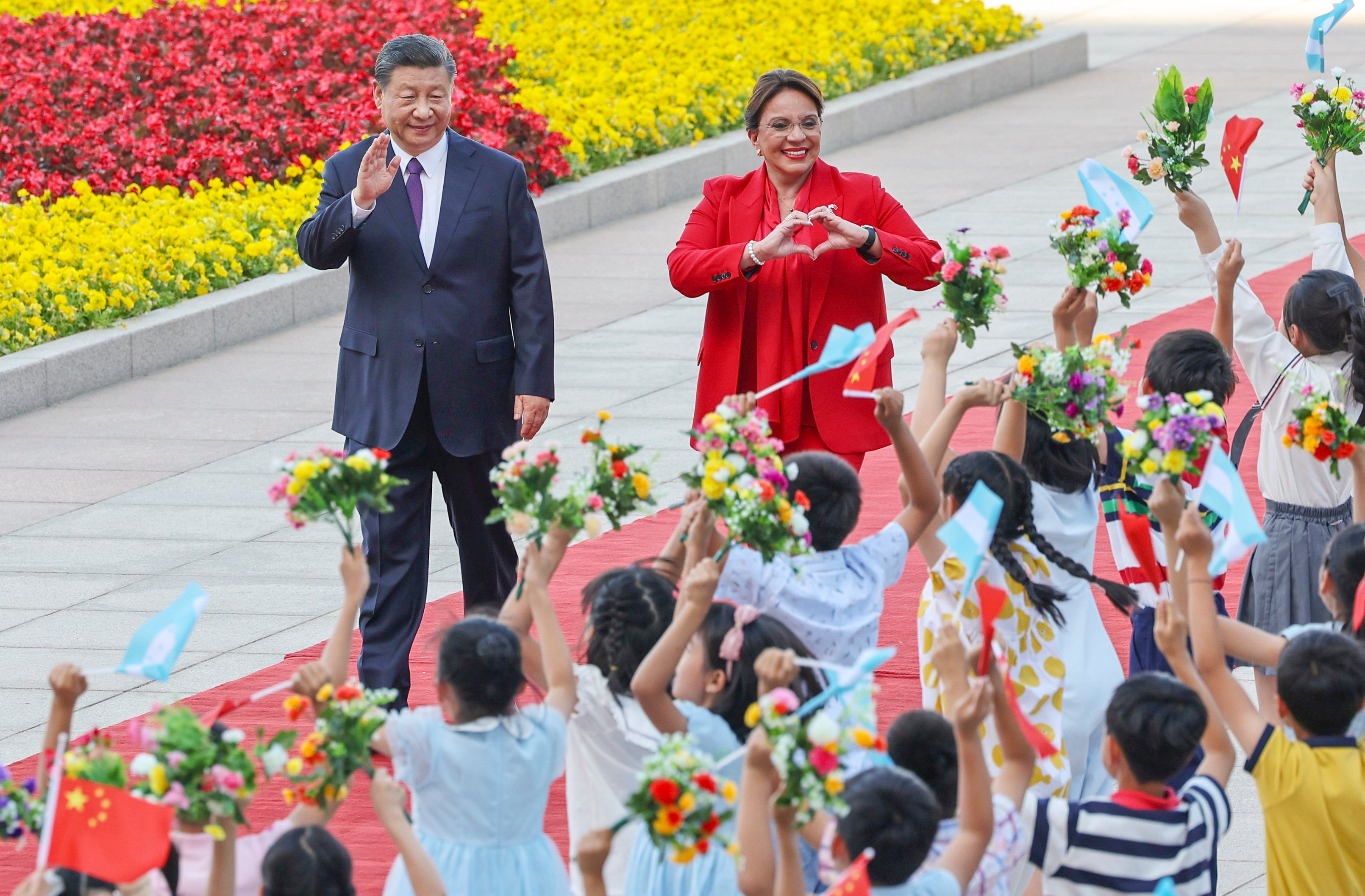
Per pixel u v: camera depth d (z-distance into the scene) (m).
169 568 21.67
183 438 26.84
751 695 11.14
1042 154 42.81
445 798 10.81
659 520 22.61
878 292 17.14
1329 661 10.56
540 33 46.03
